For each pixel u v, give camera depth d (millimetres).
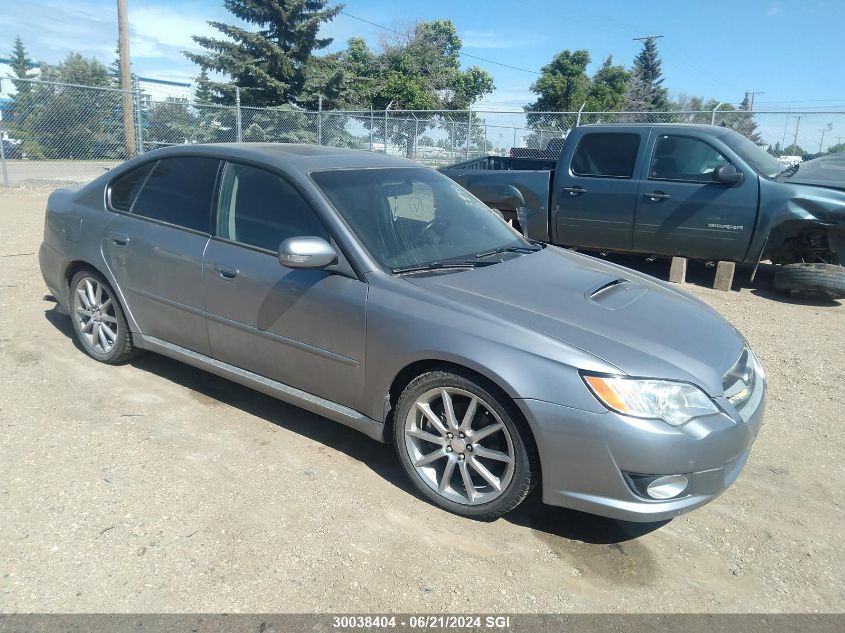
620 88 49594
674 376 2742
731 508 3287
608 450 2678
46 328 5281
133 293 4211
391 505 3148
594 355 2764
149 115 18938
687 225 7371
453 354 2904
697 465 2709
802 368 5168
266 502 3117
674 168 7449
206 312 3822
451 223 3961
